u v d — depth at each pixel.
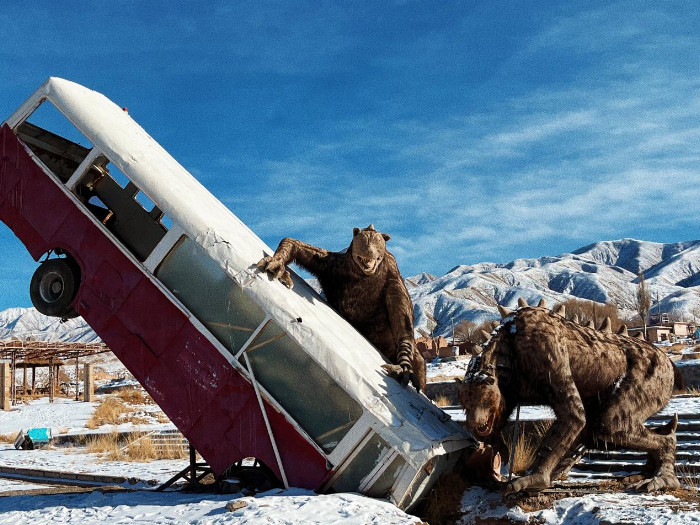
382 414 7.87
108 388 50.59
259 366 8.62
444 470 8.70
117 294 9.21
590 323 9.09
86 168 9.35
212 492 9.39
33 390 54.84
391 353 10.12
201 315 8.91
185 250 9.02
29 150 9.76
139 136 10.36
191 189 9.87
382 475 7.89
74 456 19.95
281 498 7.73
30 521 8.51
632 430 8.27
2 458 20.03
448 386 23.17
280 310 8.34
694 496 7.92
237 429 8.62
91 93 10.51
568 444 7.77
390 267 9.95
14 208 9.77
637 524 6.80
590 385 8.22
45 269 9.65
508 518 7.61
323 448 8.27
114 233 10.02
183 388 8.89
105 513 8.41
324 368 8.08
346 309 10.04
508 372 8.10
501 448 9.07
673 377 8.80
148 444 19.50
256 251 9.22
